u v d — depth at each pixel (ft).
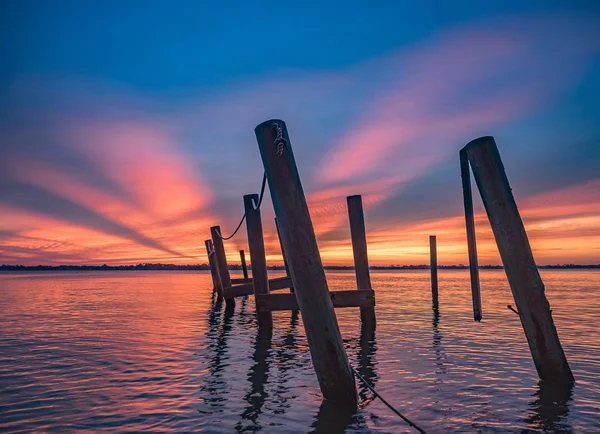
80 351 34.45
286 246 20.15
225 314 60.08
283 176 19.85
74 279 245.65
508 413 19.48
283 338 40.86
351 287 128.88
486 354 32.27
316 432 17.49
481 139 22.82
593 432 17.37
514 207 22.41
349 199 45.21
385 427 17.93
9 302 81.15
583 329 44.57
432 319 52.80
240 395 22.65
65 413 20.15
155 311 64.59
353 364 29.22
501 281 184.24
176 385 24.67
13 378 26.27
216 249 61.52
